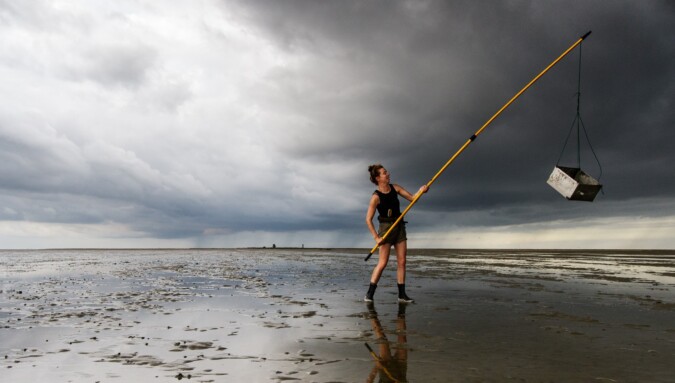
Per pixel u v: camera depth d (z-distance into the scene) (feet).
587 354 10.15
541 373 8.68
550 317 15.16
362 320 15.05
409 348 10.91
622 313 15.85
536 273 34.65
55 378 8.92
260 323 14.80
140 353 10.89
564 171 20.39
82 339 12.61
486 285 25.86
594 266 43.60
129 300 21.18
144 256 86.74
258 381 8.42
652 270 37.45
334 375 8.70
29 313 17.43
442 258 65.98
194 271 41.50
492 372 8.76
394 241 20.21
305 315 16.29
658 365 9.21
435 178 21.17
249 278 33.47
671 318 14.87
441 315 15.79
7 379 8.87
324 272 39.37
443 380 8.25
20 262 61.36
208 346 11.55
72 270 43.52
